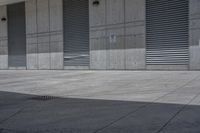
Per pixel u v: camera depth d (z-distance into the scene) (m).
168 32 18.14
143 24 18.97
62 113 7.23
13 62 26.72
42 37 24.31
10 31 26.80
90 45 21.30
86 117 6.65
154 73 16.42
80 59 22.03
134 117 6.37
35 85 13.53
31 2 24.89
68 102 8.75
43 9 24.09
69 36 22.61
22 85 13.73
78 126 5.92
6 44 27.12
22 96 10.35
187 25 17.44
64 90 11.51
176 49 17.89
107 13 20.41
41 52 24.47
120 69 20.00
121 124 5.88
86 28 21.55
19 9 25.95
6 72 23.06
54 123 6.28
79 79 15.19
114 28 20.16
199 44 17.05
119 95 9.62
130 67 19.61
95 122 6.15
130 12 19.45
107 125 5.86
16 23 26.28
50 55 23.84
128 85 12.02
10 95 10.69
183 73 15.63
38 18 24.48
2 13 27.20
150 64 18.86
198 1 16.95
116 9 20.00
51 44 23.72
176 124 5.64
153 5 18.61
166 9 18.14
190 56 17.38
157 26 18.52
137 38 19.25
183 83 11.56
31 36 25.09
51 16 23.61
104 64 20.70
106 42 20.53
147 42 18.92
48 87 12.64
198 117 6.10
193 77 13.43
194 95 8.76
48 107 8.10
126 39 19.69
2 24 27.30
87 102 8.58
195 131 5.18
